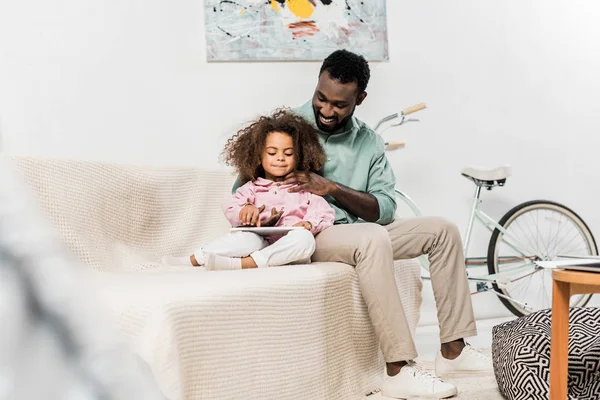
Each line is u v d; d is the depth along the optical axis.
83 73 2.72
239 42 2.91
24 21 2.65
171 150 2.83
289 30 2.97
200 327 1.14
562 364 1.28
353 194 1.95
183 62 2.85
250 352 1.27
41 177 1.69
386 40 3.13
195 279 1.31
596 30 3.53
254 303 1.29
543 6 3.44
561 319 1.27
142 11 2.80
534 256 3.26
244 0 2.92
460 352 1.96
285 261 1.70
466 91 3.28
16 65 2.63
